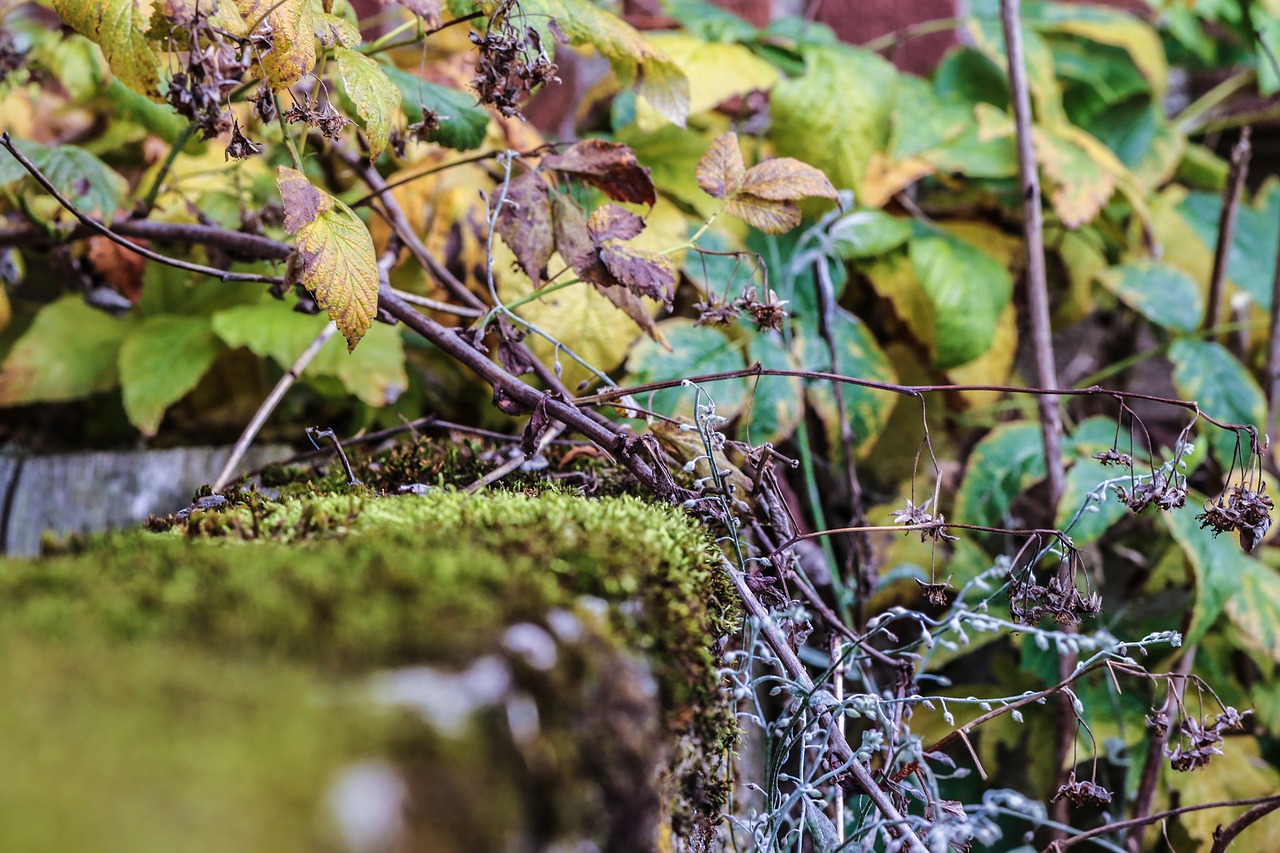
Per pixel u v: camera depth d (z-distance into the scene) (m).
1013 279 1.44
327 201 1.05
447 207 1.28
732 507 1.10
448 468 1.15
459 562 0.92
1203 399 1.32
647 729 0.91
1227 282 1.47
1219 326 1.37
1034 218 1.30
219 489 1.15
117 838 0.68
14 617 0.89
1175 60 1.75
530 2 1.12
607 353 1.24
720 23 1.39
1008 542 1.34
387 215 1.22
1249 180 1.79
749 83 1.32
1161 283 1.36
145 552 0.94
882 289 1.38
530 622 0.91
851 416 1.32
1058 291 1.47
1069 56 1.61
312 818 0.74
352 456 1.19
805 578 1.16
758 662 1.20
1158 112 1.59
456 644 0.89
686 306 1.35
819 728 1.08
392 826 0.78
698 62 1.32
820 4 1.72
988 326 1.35
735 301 1.12
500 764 0.88
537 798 0.89
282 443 1.39
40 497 1.30
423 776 0.82
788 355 1.28
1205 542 1.25
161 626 0.89
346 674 0.87
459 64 1.31
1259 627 1.25
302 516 1.00
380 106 1.07
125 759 0.73
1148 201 1.52
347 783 0.77
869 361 1.33
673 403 1.23
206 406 1.43
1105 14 1.62
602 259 1.10
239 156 1.04
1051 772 1.31
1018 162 1.33
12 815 0.67
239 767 0.74
